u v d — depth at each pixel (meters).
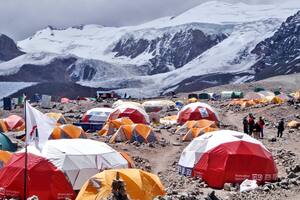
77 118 66.75
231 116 65.75
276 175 26.33
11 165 24.11
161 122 59.72
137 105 57.75
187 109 58.22
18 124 53.81
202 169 26.70
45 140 19.20
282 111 61.41
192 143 28.95
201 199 18.30
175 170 30.14
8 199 22.69
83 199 19.78
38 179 23.47
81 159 25.19
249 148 26.30
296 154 33.38
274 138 41.12
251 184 24.42
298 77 191.50
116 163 26.44
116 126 45.69
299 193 21.31
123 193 16.42
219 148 26.61
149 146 38.75
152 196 20.61
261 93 99.00
